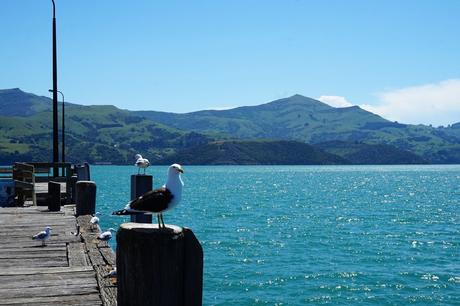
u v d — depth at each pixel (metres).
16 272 9.98
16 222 17.06
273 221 42.56
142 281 5.69
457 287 20.31
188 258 5.98
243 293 18.98
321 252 27.50
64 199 24.05
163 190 6.66
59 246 13.03
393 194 83.19
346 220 43.97
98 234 14.36
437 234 35.38
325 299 18.45
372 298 18.73
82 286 9.09
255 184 116.31
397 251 28.16
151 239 5.68
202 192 85.50
